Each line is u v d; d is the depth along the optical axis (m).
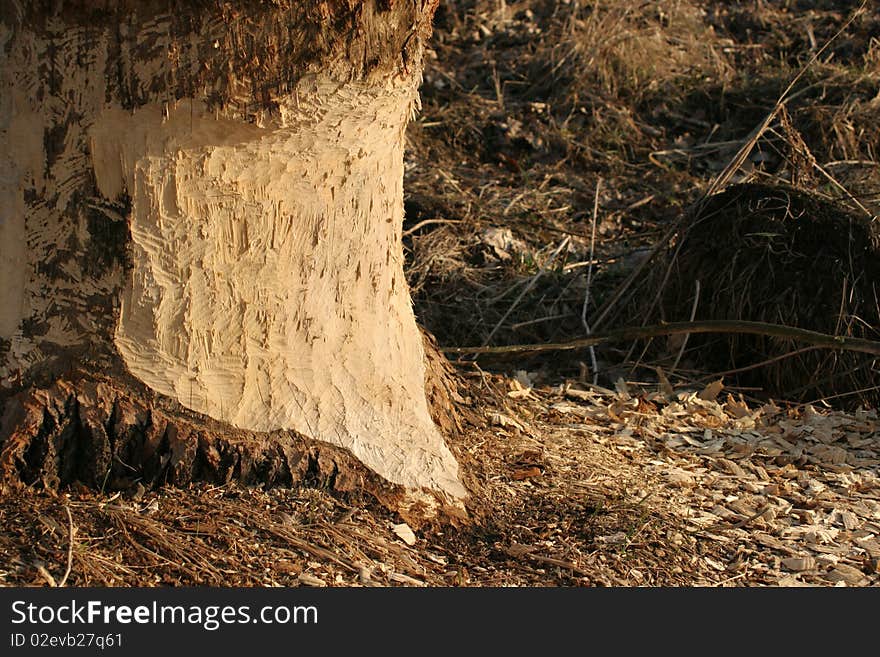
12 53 3.13
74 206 3.15
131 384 3.23
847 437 4.97
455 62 8.96
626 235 7.09
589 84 8.62
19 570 2.91
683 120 8.59
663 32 9.21
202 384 3.27
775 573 3.54
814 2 9.77
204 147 3.12
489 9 9.55
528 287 6.29
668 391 5.49
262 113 3.11
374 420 3.52
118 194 3.13
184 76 3.05
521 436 4.41
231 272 3.23
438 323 6.18
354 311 3.49
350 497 3.40
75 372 3.22
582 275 6.66
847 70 8.62
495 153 8.02
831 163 7.56
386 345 3.63
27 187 3.18
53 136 3.12
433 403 4.12
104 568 2.97
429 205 7.01
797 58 9.04
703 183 7.87
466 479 3.69
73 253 3.18
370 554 3.23
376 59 3.23
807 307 5.63
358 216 3.42
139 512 3.18
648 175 7.99
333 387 3.45
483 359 5.67
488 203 7.25
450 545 3.41
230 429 3.31
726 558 3.60
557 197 7.58
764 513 3.96
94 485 3.25
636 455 4.47
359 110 3.26
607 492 3.91
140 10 3.01
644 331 5.34
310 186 3.27
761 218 5.92
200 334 3.24
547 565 3.37
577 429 4.73
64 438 3.21
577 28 9.05
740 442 4.76
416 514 3.44
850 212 5.92
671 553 3.54
